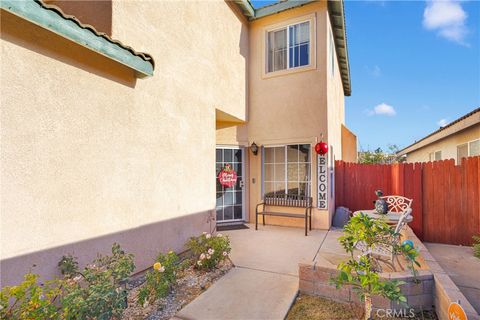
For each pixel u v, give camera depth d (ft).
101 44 11.35
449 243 21.53
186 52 18.61
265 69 28.86
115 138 13.17
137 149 14.44
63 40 10.85
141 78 14.62
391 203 23.17
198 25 20.13
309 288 12.78
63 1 14.52
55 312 8.32
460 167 21.36
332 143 29.17
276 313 11.24
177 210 17.38
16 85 9.30
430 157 47.32
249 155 29.94
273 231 25.53
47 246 10.16
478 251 17.87
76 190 11.30
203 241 16.70
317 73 26.17
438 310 10.61
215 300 12.38
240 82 27.55
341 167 30.17
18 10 8.58
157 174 15.80
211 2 22.03
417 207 22.74
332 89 29.96
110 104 12.92
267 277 14.92
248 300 12.35
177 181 17.46
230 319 10.87
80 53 11.53
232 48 25.84
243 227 27.32
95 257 11.96
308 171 26.99
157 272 12.53
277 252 19.24
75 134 11.30
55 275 10.33
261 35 28.94
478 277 14.64
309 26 26.86
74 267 10.71
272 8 27.55
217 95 22.81
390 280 10.88
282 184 28.40
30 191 9.67
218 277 14.98
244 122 29.27
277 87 28.17
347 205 29.78
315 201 26.27
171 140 17.01
